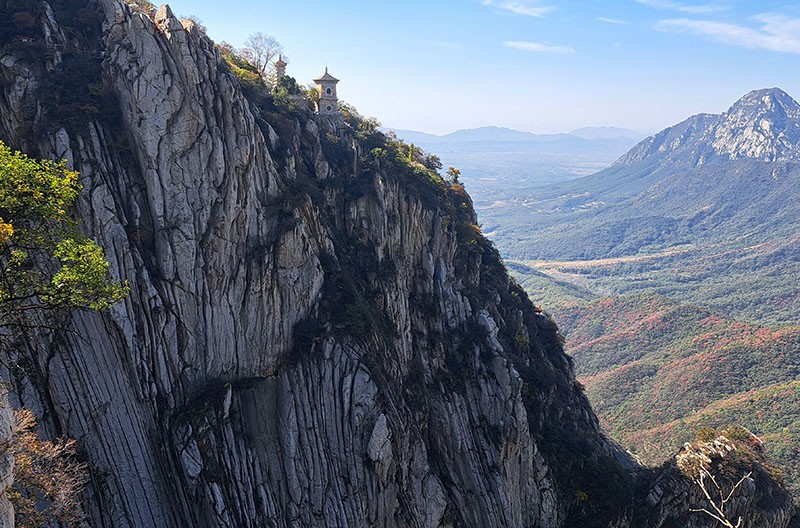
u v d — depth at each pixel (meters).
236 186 54.06
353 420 55.22
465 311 77.31
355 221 69.75
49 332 46.28
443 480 65.44
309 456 53.75
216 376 53.25
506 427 68.75
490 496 65.88
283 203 58.31
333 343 57.00
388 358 61.66
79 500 43.81
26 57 52.34
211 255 52.81
